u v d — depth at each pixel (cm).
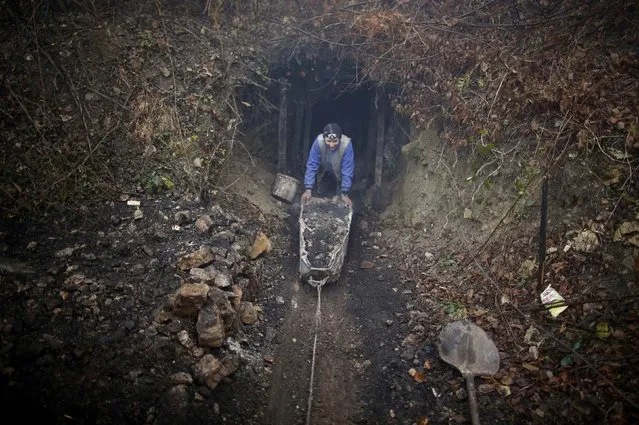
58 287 390
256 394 381
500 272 463
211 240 476
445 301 470
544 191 401
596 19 510
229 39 659
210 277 422
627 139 418
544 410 351
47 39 571
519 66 516
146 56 598
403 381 400
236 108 620
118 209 495
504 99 515
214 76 612
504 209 493
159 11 640
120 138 544
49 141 513
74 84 554
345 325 474
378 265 568
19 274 395
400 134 728
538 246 448
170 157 551
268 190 683
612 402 334
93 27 599
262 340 439
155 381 345
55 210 472
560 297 405
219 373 362
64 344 346
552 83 482
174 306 382
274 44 682
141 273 426
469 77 555
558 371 369
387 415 376
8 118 510
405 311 477
